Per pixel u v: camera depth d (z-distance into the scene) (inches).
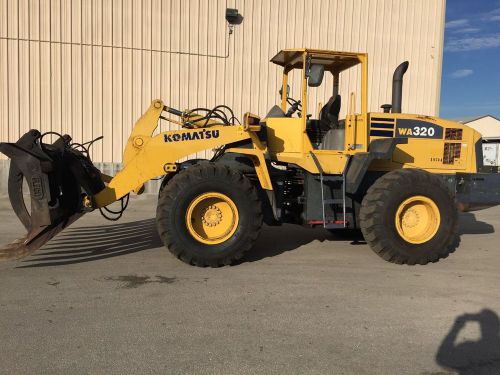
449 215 194.1
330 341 118.5
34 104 402.9
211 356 109.2
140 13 413.4
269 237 247.0
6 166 400.8
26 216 181.3
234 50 437.1
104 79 413.7
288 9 445.1
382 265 191.9
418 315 136.8
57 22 398.9
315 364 106.4
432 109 498.6
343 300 148.4
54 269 178.9
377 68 476.4
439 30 489.4
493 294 156.6
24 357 107.3
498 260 203.6
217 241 182.4
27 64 398.0
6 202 354.9
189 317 132.3
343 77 434.9
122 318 130.8
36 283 161.0
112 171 417.4
